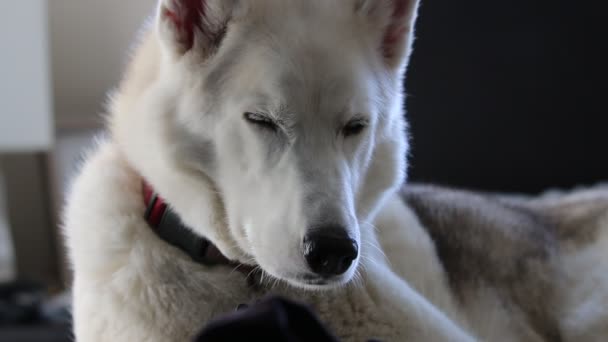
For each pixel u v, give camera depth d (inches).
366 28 49.3
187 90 45.8
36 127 107.7
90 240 48.9
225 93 45.2
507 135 112.0
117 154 51.9
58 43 117.3
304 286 43.0
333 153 44.9
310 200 42.6
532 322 68.5
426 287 61.2
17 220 124.5
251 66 44.4
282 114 43.8
